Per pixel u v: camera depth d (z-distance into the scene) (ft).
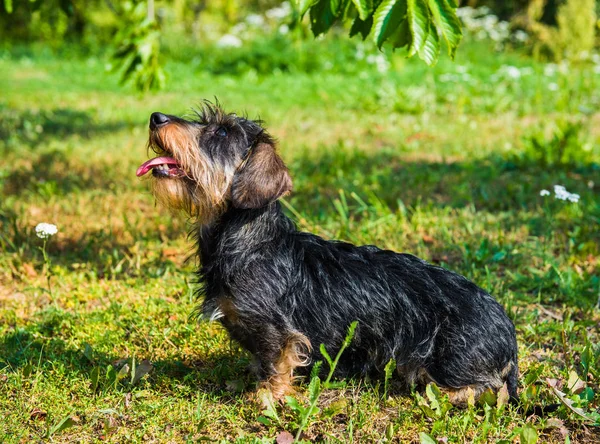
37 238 21.04
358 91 44.42
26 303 17.42
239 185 12.53
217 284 12.73
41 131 35.01
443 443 11.51
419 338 12.80
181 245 20.94
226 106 41.09
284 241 12.95
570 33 52.80
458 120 37.14
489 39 59.82
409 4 11.32
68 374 13.60
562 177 26.58
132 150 30.96
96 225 22.62
